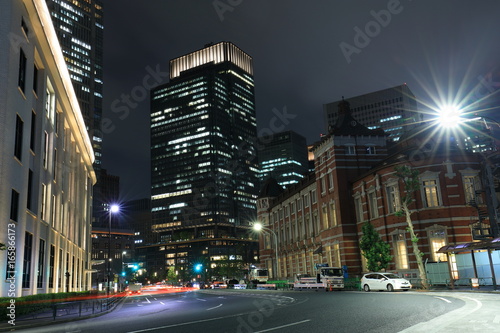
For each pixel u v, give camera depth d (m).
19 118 26.28
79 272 51.69
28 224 27.61
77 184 50.28
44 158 33.09
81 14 167.25
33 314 21.20
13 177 24.56
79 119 46.91
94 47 170.75
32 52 28.58
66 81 38.84
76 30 164.12
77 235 49.25
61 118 38.53
